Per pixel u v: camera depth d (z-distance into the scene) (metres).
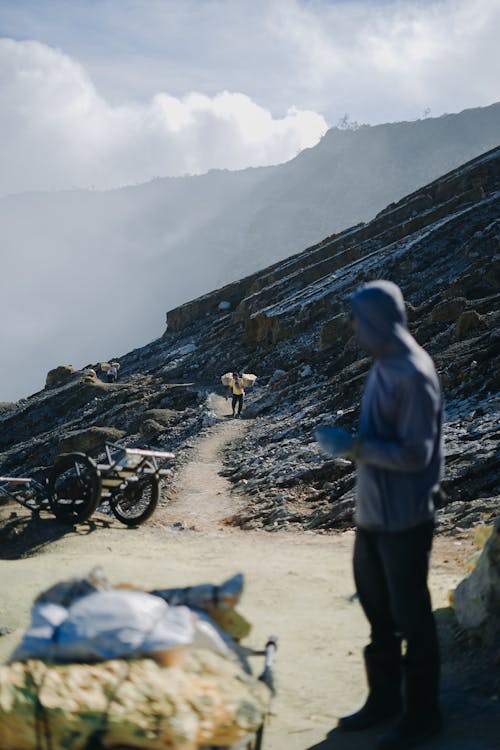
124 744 2.85
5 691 2.97
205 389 42.56
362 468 3.77
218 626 3.41
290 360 44.12
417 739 3.76
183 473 22.22
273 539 12.54
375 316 3.65
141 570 9.05
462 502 12.53
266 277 64.81
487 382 21.12
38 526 13.50
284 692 4.76
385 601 3.96
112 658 3.06
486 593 5.06
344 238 65.19
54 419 51.56
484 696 4.28
